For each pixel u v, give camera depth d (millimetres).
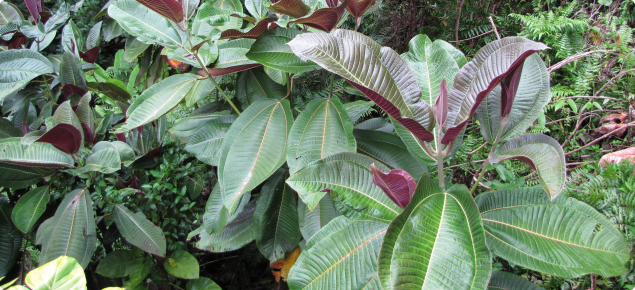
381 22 2209
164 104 1528
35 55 1572
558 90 2168
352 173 1120
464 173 1995
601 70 2188
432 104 1300
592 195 1444
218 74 1597
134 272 1644
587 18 2547
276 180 1717
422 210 893
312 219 1604
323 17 1310
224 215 1599
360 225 1204
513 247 1079
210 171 2062
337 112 1418
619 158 1745
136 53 2215
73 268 1001
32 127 1746
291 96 2061
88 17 3516
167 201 1677
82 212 1507
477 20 2387
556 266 1006
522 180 1562
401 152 1576
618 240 995
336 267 1164
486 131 1219
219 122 1768
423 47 1393
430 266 820
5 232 1612
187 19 1404
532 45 924
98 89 2203
